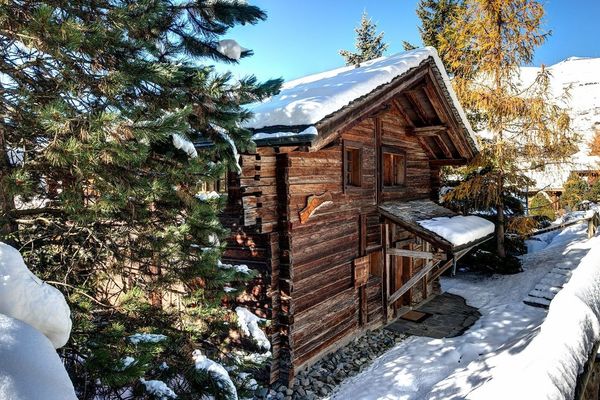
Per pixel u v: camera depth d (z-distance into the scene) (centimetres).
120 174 311
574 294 500
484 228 956
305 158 686
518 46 1294
